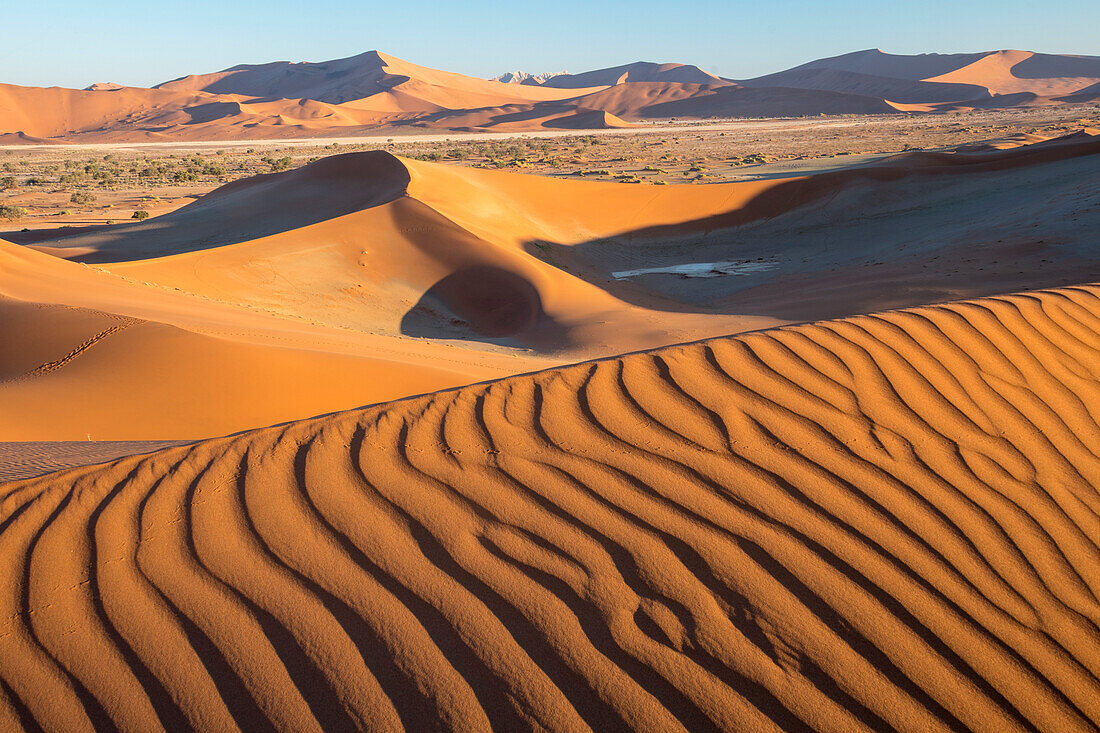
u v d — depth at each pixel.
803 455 4.11
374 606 2.98
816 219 44.38
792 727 2.56
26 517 3.44
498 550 3.29
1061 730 2.68
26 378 11.38
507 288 30.14
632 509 3.58
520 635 2.86
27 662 2.73
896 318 5.95
